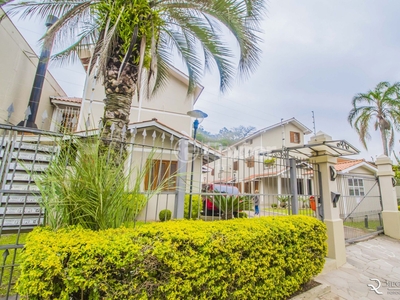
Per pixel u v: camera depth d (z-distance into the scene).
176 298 1.97
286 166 4.59
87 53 9.08
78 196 2.11
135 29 3.40
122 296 1.75
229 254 2.34
